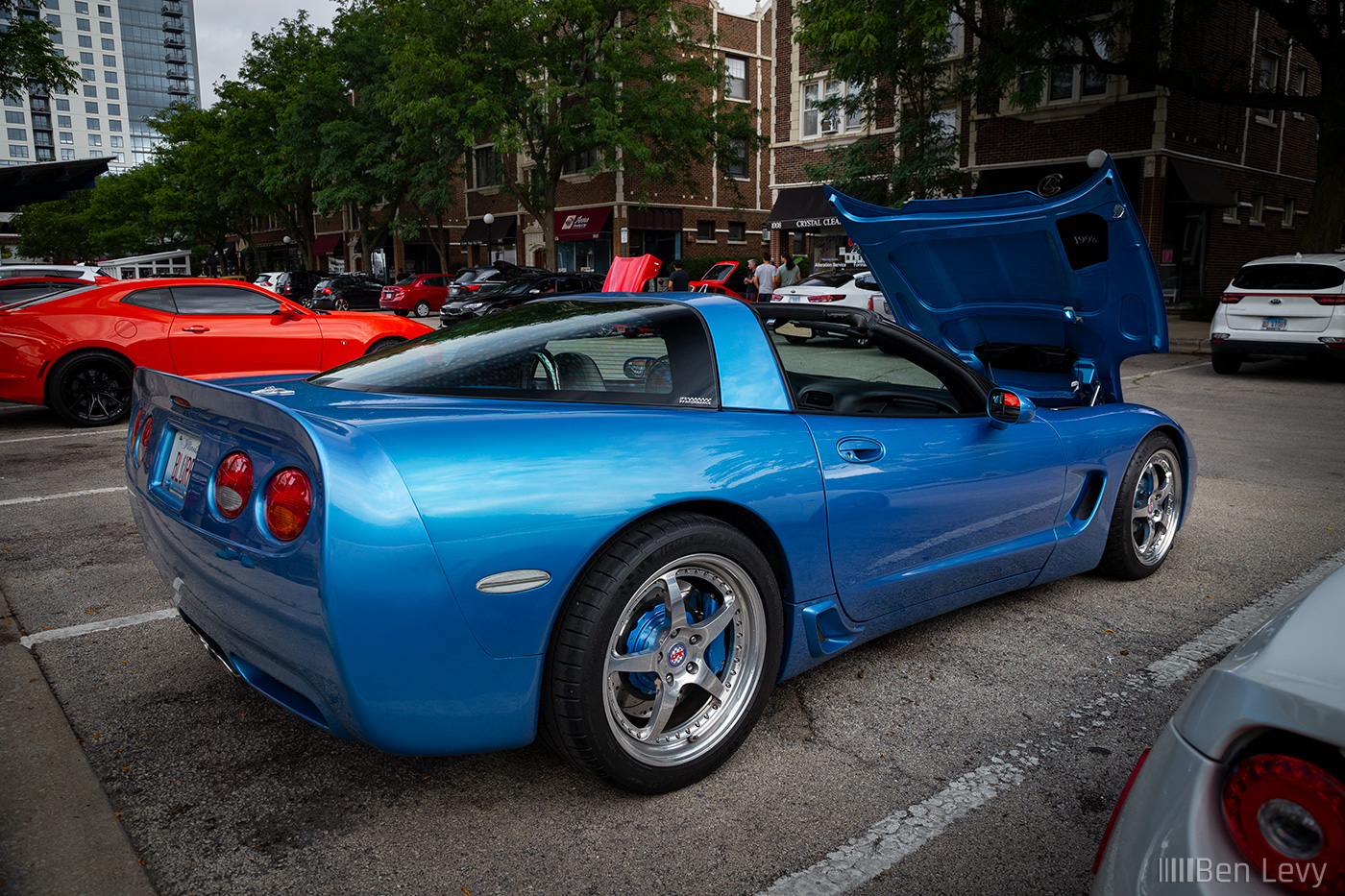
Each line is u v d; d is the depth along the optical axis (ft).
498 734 6.53
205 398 7.17
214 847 6.68
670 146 91.86
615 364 7.78
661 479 6.86
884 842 6.75
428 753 6.46
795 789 7.48
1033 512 10.53
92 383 26.76
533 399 7.53
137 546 14.56
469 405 7.06
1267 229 84.94
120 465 21.20
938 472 9.11
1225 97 52.31
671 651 7.22
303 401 7.22
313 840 6.77
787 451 7.81
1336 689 3.34
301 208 140.15
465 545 6.02
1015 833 6.88
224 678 9.62
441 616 6.00
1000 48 55.93
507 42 83.35
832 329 9.23
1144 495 12.78
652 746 7.25
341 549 5.75
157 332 27.32
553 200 89.86
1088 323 12.58
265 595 6.26
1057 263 11.78
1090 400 12.98
